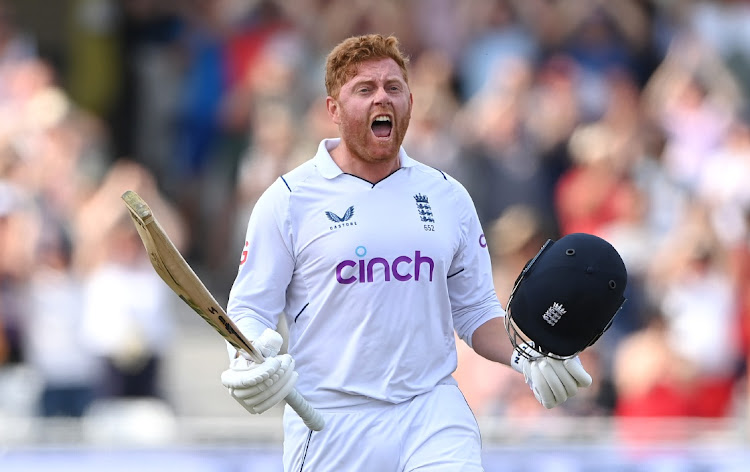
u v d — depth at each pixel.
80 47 38.38
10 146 32.28
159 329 29.42
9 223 29.83
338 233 15.27
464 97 37.12
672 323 29.23
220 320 13.97
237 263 32.75
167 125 37.38
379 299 15.23
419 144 33.41
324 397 15.45
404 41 37.69
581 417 27.42
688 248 30.33
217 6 38.12
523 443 24.39
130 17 38.31
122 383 28.91
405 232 15.35
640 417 27.61
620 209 32.84
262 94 35.41
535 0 37.84
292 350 15.73
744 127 36.19
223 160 36.22
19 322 29.08
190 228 36.53
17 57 37.16
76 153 34.19
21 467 23.66
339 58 15.37
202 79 37.19
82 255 29.52
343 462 15.36
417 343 15.44
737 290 30.00
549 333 14.40
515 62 36.22
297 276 15.56
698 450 23.94
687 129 35.84
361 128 15.16
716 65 37.56
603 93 36.62
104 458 23.75
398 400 15.37
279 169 32.75
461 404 15.77
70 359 28.77
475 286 16.17
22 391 28.69
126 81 38.16
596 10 37.97
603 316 14.37
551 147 34.41
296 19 37.53
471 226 16.11
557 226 33.59
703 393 28.59
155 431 25.58
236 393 14.05
